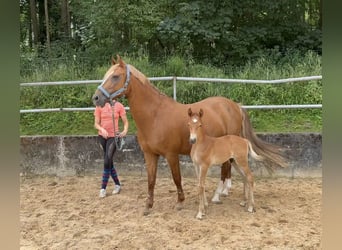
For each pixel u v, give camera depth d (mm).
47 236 4742
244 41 10922
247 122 5949
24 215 5500
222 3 10719
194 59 10820
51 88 9266
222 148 5074
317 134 7023
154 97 5324
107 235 4711
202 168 5039
